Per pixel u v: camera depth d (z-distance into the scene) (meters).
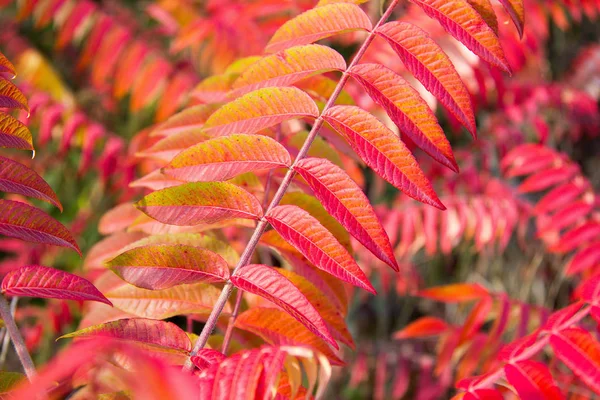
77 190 2.20
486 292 1.17
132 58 1.74
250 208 0.83
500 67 0.83
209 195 0.83
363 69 0.84
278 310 0.87
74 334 0.79
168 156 0.96
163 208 0.83
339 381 2.20
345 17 0.86
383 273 1.99
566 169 1.33
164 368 0.65
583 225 1.25
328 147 0.99
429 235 1.47
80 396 0.86
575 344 0.80
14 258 1.87
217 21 1.79
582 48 2.50
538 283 2.16
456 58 1.32
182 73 1.77
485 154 1.82
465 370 1.24
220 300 0.82
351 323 2.20
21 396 0.64
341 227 0.94
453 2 0.84
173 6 2.04
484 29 0.83
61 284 0.81
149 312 0.90
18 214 0.84
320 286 0.94
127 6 2.54
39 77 2.05
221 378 0.72
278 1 1.79
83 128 1.68
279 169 0.97
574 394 1.14
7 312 0.81
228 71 1.03
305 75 0.86
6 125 0.85
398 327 2.22
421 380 1.94
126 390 0.81
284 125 1.06
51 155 1.96
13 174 0.84
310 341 0.86
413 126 0.82
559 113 2.21
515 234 2.20
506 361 0.81
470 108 0.82
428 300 2.28
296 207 0.82
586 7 1.70
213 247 0.92
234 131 0.85
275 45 0.88
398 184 0.81
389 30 0.85
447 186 1.67
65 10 1.75
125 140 2.31
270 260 1.18
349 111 0.83
